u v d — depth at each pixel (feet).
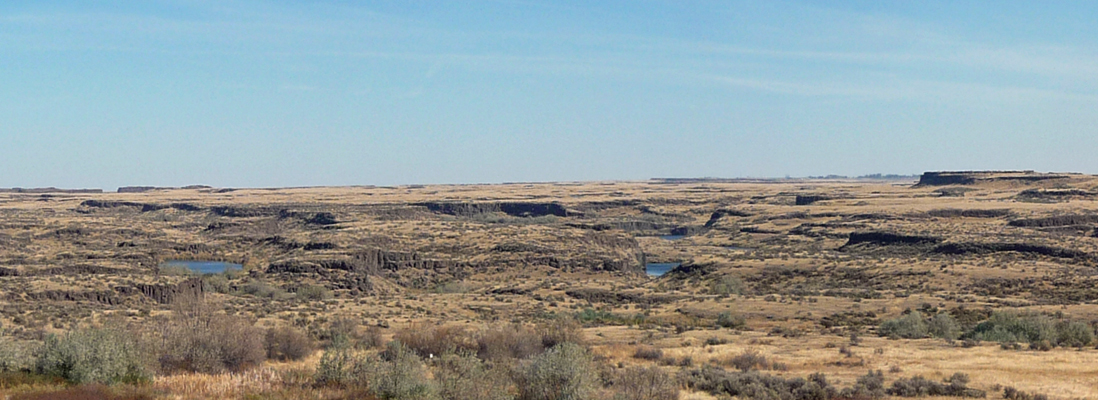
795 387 166.20
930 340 252.42
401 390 137.49
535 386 140.15
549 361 141.90
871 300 353.72
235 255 590.55
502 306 352.08
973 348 233.35
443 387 139.33
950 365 201.57
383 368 142.61
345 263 475.31
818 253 554.87
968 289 391.04
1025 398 161.38
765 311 329.93
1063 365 201.16
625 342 243.40
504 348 197.57
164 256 588.91
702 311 335.26
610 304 372.79
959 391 167.32
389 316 304.91
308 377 148.97
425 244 566.77
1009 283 396.98
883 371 193.36
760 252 572.51
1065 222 648.38
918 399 163.02
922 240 577.02
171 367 159.84
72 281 335.47
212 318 179.52
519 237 594.24
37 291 310.86
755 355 208.03
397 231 626.23
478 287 463.83
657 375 155.94
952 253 529.86
